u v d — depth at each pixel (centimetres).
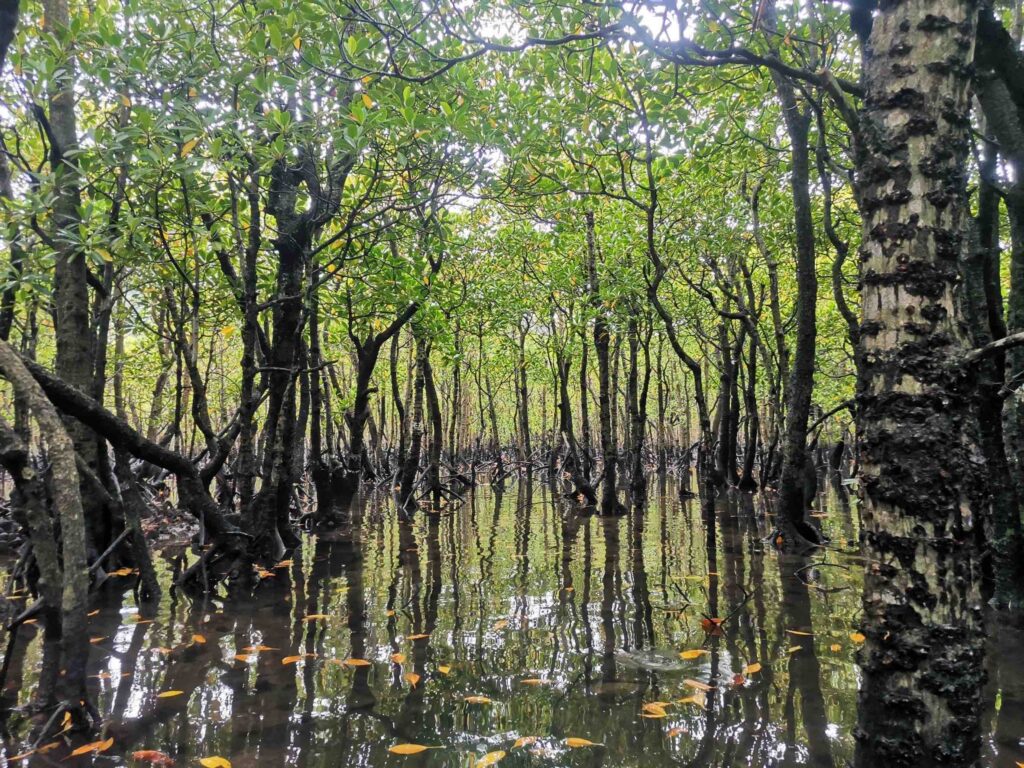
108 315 683
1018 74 316
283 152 521
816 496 1432
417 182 775
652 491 1664
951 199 199
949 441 192
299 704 326
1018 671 342
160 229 597
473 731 293
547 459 2531
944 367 194
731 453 1580
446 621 470
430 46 617
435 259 1077
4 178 630
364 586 594
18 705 331
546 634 433
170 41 514
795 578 587
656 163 838
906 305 198
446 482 1809
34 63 455
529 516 1159
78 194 556
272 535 696
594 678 353
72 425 616
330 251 817
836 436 2555
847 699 317
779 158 918
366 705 324
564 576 617
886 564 196
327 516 1052
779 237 1107
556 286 1448
